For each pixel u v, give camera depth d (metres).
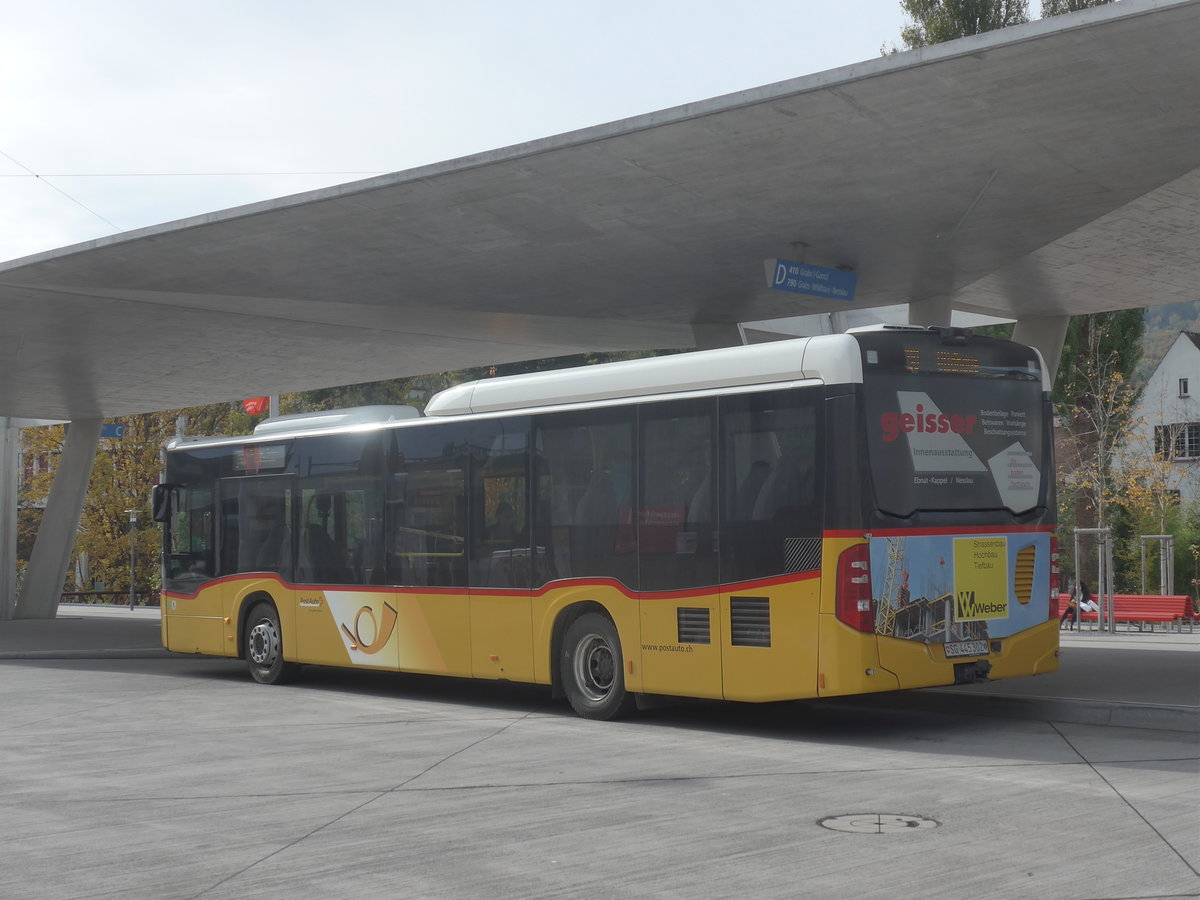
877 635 10.59
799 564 10.82
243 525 16.88
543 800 8.38
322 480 15.70
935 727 11.88
